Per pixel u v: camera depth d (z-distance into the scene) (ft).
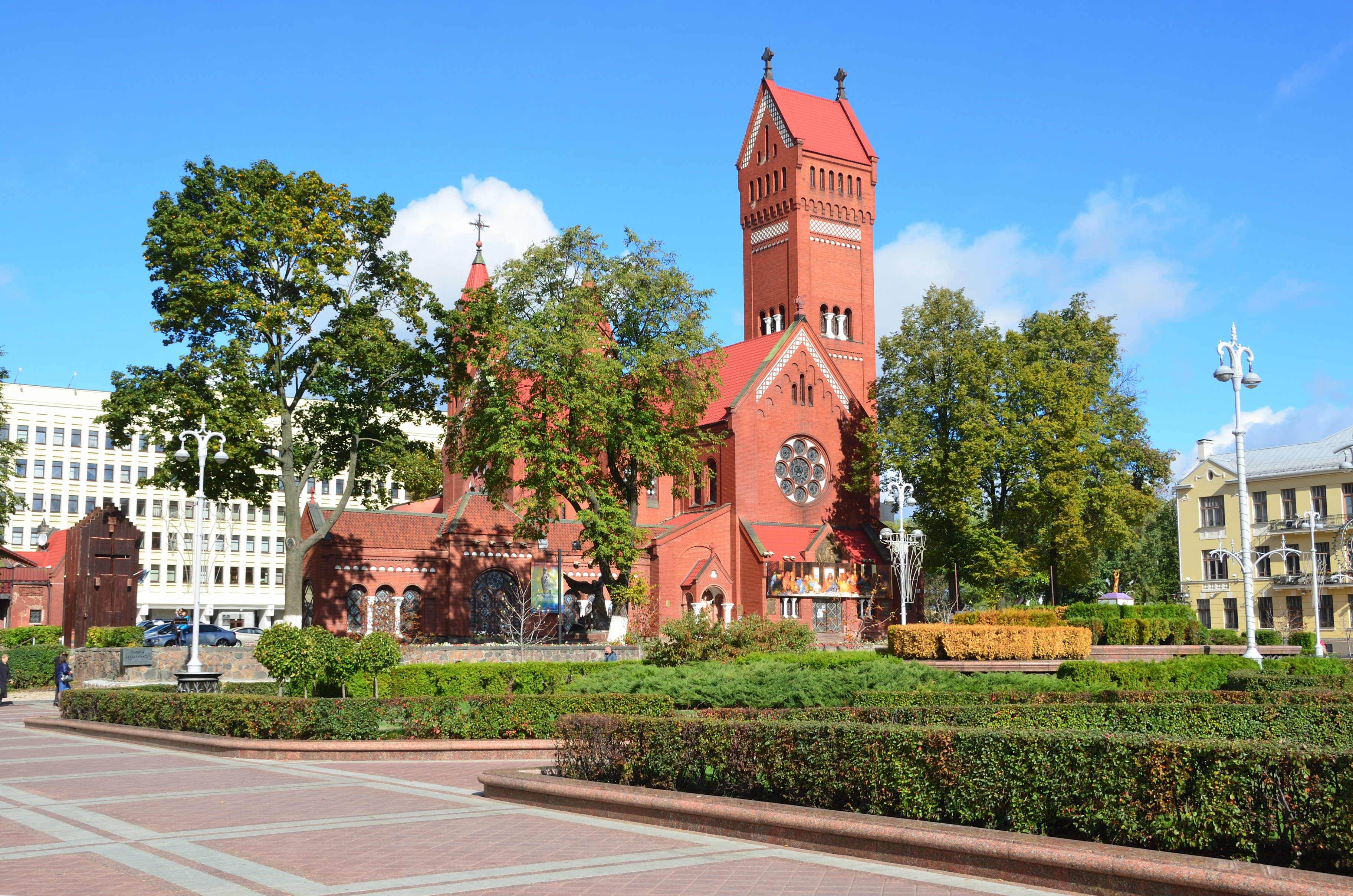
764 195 264.72
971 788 43.68
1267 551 270.46
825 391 233.14
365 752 80.23
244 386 153.07
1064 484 197.26
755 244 266.98
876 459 224.94
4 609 251.39
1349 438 263.90
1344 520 255.50
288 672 93.76
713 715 64.85
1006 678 103.81
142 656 157.48
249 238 155.43
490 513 213.87
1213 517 286.66
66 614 185.47
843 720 60.80
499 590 211.20
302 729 83.05
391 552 200.54
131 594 180.45
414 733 83.30
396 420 178.29
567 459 162.81
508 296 176.14
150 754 85.15
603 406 166.81
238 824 50.75
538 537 173.88
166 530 366.22
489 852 43.57
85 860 42.55
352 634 121.19
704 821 48.11
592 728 57.93
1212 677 120.78
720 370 240.12
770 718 65.00
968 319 220.02
